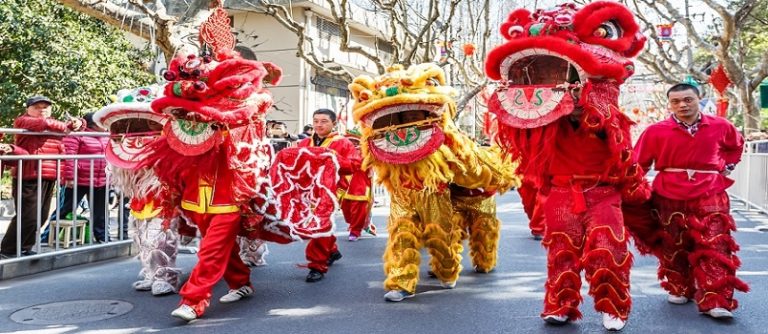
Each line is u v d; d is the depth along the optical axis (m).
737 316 4.30
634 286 5.23
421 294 5.11
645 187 4.14
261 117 4.73
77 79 11.94
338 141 5.72
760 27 19.72
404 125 4.73
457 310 4.59
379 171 4.93
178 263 6.54
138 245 5.28
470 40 16.64
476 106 15.50
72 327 4.25
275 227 5.07
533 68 4.13
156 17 8.52
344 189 7.23
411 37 14.05
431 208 5.00
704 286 4.25
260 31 17.81
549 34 3.83
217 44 4.83
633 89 19.62
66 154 6.64
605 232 3.90
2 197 11.86
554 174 4.07
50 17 12.04
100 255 6.70
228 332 4.14
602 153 3.93
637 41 4.04
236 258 4.99
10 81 11.92
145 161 4.60
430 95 4.60
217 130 4.43
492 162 5.38
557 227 4.06
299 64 17.61
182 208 4.77
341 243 7.95
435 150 4.68
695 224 4.27
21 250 6.09
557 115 3.80
